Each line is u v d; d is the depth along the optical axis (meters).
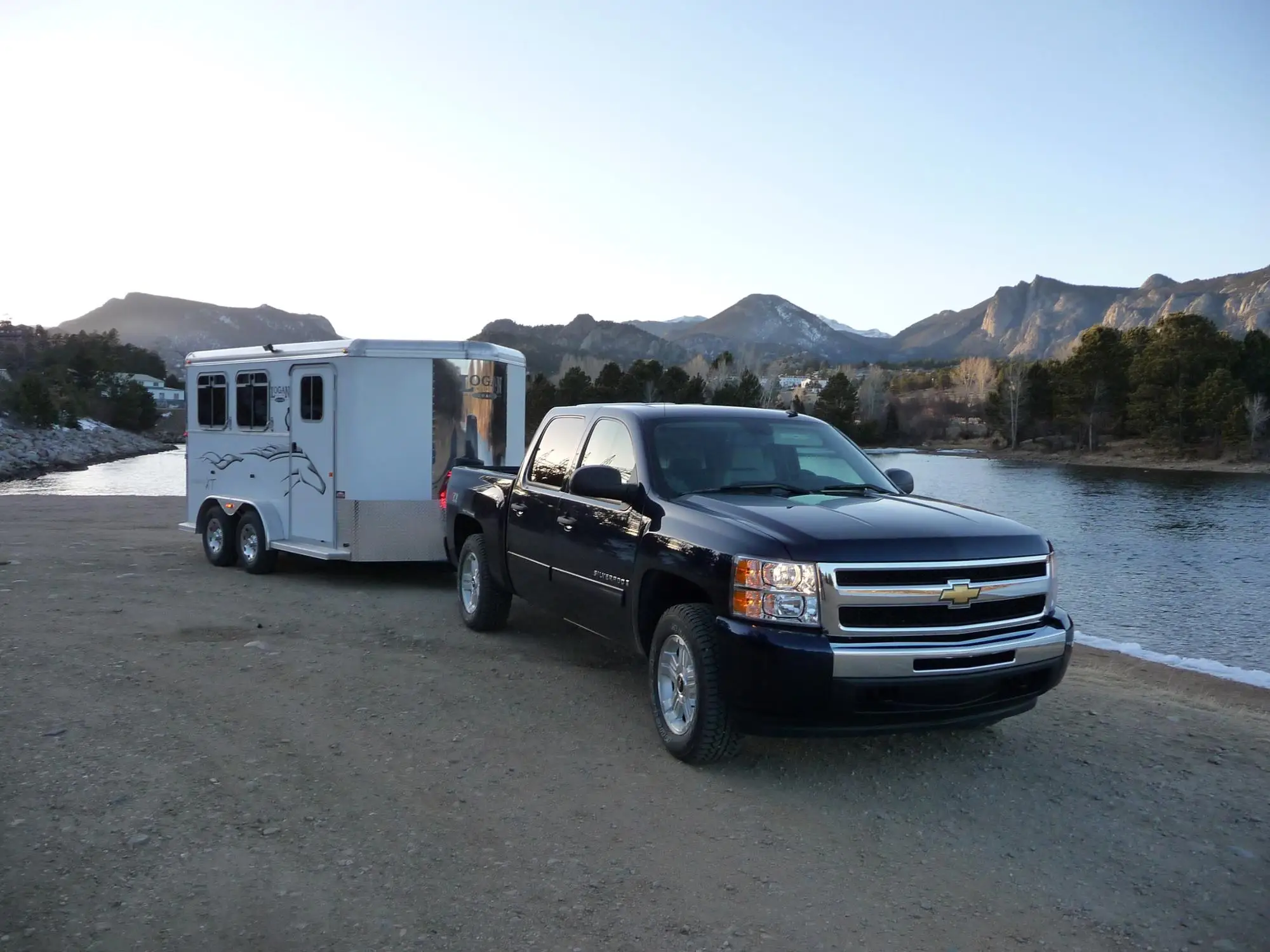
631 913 3.51
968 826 4.36
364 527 9.69
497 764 4.96
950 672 4.45
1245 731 6.00
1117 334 106.69
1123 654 9.25
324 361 9.82
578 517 6.12
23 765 4.75
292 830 4.13
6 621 7.97
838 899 3.66
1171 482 66.56
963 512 5.16
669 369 111.50
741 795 4.63
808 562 4.43
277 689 6.19
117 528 16.00
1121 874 3.93
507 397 10.48
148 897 3.53
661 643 5.16
